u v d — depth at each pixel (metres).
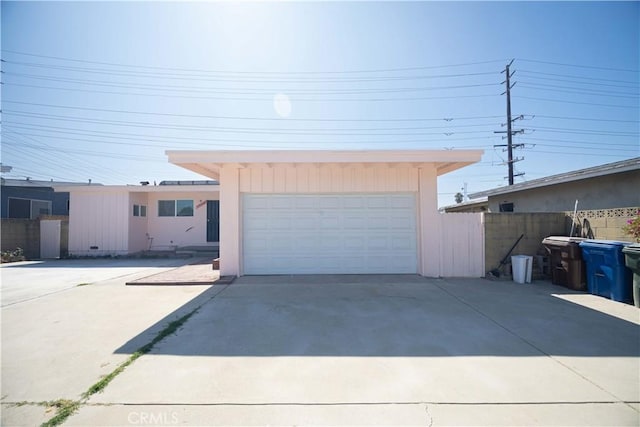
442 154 6.85
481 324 4.32
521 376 2.90
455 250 7.74
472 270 7.73
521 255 7.45
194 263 10.92
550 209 10.38
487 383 2.79
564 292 6.18
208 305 5.33
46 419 2.31
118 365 3.14
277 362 3.21
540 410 2.41
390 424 2.26
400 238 7.96
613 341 3.71
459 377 2.89
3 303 5.57
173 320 4.55
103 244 13.45
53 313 4.93
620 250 5.49
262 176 7.89
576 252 6.33
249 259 7.95
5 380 2.86
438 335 3.92
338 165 7.55
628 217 6.02
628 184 7.77
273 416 2.35
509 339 3.78
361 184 7.89
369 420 2.30
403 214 7.96
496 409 2.42
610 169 7.76
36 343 3.71
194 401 2.53
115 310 5.08
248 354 3.39
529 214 7.71
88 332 4.07
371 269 7.94
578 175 8.66
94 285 7.21
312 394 2.63
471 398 2.56
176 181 15.61
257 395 2.62
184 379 2.87
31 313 4.93
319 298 5.75
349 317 4.64
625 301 5.43
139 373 2.98
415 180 7.88
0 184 16.23
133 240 13.83
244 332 4.05
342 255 7.95
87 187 13.41
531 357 3.29
